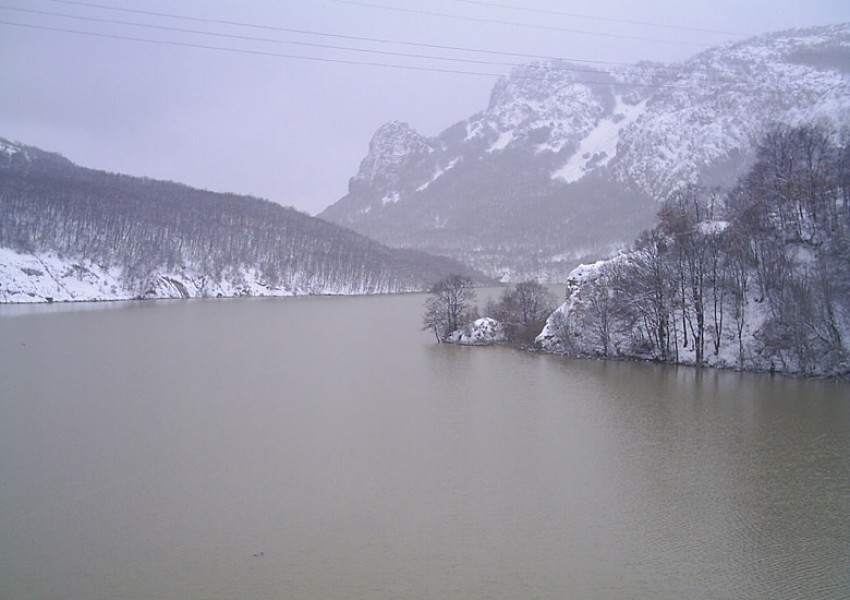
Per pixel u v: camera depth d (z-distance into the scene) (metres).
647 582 41.59
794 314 94.25
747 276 104.75
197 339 145.00
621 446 66.00
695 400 83.00
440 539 47.22
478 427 73.31
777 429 70.00
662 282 109.38
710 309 106.88
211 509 52.19
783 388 86.94
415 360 117.94
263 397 87.94
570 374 102.19
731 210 118.25
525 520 50.00
